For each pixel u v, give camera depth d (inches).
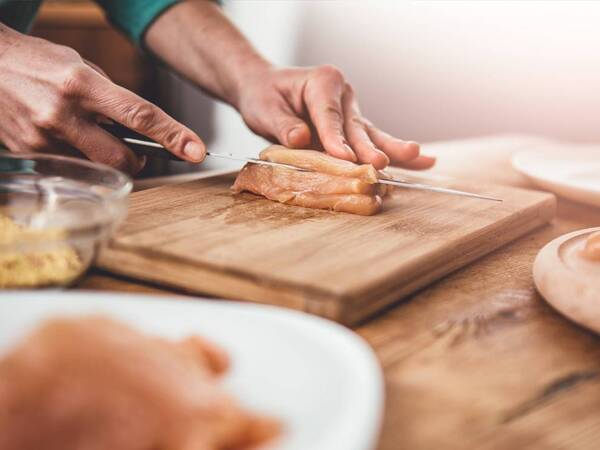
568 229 55.1
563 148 74.7
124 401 22.1
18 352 22.9
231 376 26.0
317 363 25.9
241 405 24.8
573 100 134.0
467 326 35.9
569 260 40.0
